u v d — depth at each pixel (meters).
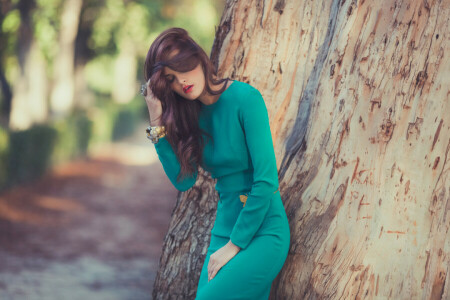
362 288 2.50
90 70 32.00
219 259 2.42
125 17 20.66
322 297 2.55
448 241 2.52
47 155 13.94
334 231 2.57
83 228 9.45
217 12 24.83
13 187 11.59
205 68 2.37
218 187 2.61
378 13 2.60
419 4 2.51
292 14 2.96
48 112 19.09
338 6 2.80
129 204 12.15
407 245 2.50
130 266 7.55
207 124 2.51
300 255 2.63
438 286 2.51
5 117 18.05
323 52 2.88
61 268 7.03
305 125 2.89
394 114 2.51
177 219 3.22
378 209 2.51
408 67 2.51
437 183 2.50
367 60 2.59
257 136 2.38
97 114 22.78
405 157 2.50
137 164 19.33
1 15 15.23
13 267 6.78
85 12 20.53
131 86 33.75
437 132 2.48
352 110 2.60
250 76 3.00
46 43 16.73
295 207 2.70
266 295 2.54
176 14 23.16
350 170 2.57
